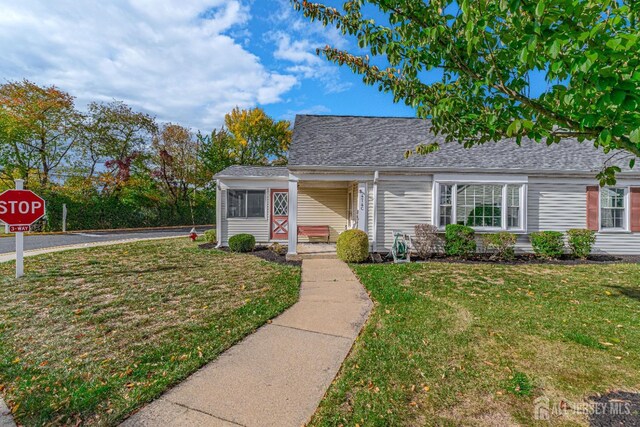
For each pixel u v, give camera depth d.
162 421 2.32
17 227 6.71
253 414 2.41
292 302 5.09
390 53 2.68
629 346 3.50
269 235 12.34
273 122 34.12
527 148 10.88
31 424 2.30
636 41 1.55
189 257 9.25
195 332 3.91
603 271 7.39
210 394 2.66
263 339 3.73
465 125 2.73
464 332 3.88
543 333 3.85
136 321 4.28
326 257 9.39
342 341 3.68
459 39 2.42
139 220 21.44
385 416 2.38
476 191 9.70
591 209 9.77
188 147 25.83
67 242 12.90
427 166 9.58
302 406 2.51
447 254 9.47
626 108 1.67
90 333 3.88
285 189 12.41
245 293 5.60
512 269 7.61
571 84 2.09
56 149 19.48
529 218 9.77
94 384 2.79
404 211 9.79
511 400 2.57
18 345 3.56
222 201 11.94
